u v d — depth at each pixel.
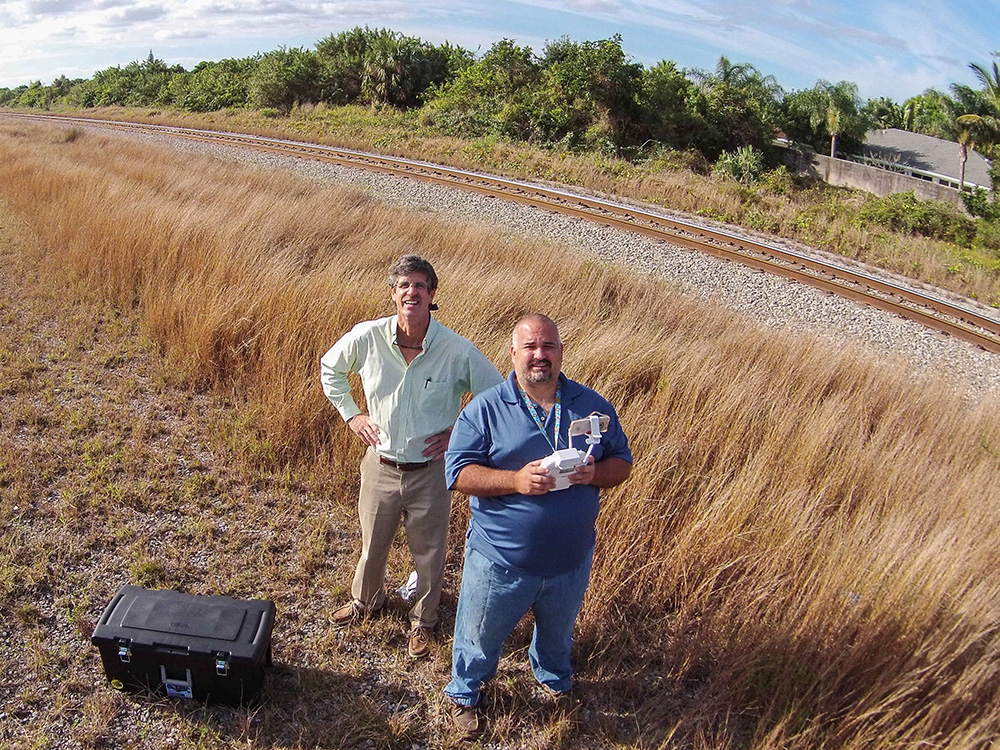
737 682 3.04
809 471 4.41
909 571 3.17
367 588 3.34
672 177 17.14
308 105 31.69
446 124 25.28
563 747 2.86
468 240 9.20
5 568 3.54
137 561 3.69
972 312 9.43
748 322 7.74
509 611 2.70
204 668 2.78
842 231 12.98
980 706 2.82
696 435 4.75
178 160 15.34
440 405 3.04
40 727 2.76
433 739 2.86
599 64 27.75
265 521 4.13
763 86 46.09
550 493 2.54
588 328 6.52
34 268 8.30
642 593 3.62
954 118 41.44
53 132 21.97
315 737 2.80
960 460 4.88
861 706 2.85
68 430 4.90
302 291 6.34
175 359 6.07
